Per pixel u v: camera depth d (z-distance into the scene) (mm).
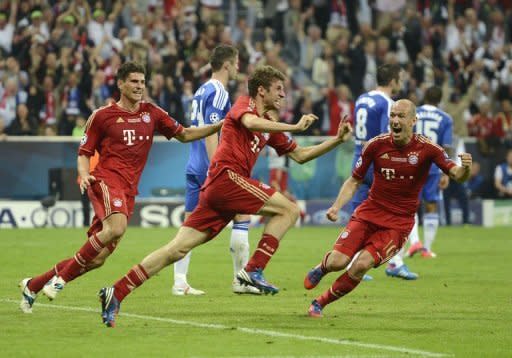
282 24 85938
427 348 24531
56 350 23750
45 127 72562
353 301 33625
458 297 34969
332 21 87250
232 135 28500
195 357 22953
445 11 91375
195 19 82250
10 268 43344
